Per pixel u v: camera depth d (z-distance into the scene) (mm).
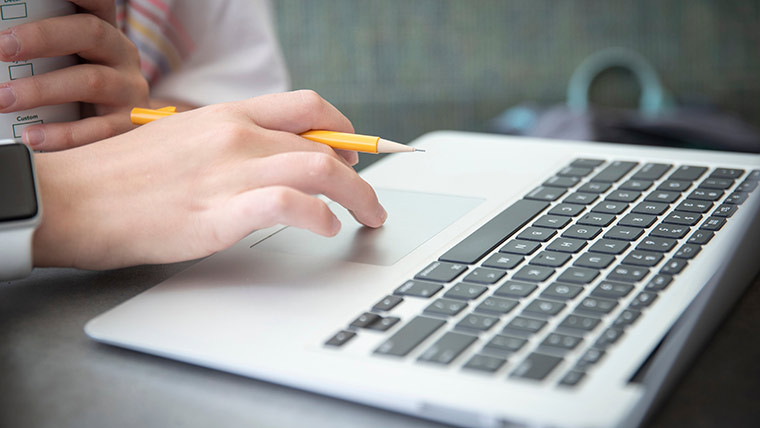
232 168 389
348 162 470
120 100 512
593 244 381
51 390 294
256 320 328
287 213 360
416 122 1561
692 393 281
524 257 373
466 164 543
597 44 1575
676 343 274
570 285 334
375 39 1562
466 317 311
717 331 325
